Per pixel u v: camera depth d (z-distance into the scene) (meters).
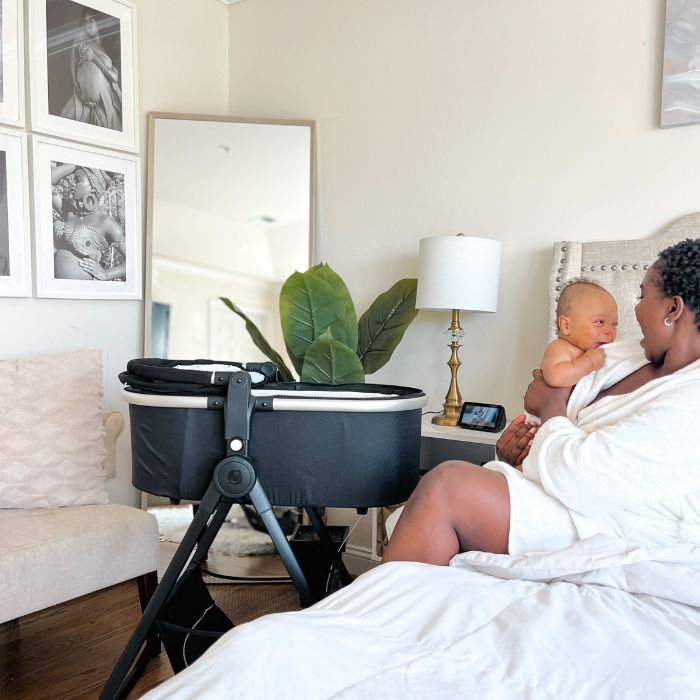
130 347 3.08
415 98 2.96
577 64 2.54
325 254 3.25
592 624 0.99
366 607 1.06
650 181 2.40
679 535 1.20
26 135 2.62
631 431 1.21
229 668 0.85
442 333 2.89
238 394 1.52
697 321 1.29
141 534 2.07
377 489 1.58
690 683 0.87
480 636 0.98
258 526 3.13
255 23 3.47
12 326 2.63
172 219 3.16
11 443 2.12
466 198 2.82
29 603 1.76
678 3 2.29
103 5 2.88
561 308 1.88
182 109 3.35
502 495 1.31
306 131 3.25
